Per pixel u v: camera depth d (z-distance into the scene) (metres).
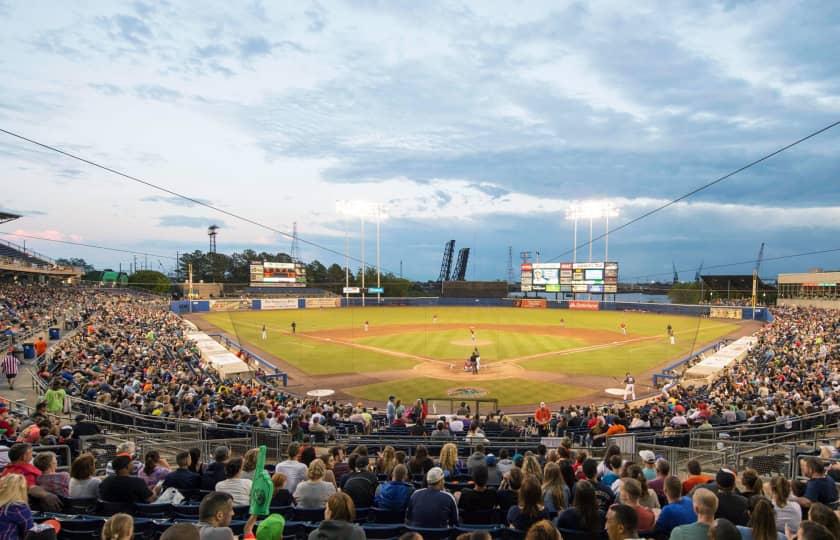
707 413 18.86
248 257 168.88
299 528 6.88
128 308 65.94
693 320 75.94
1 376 26.52
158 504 7.26
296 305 97.94
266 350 45.47
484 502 7.55
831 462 10.15
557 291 98.75
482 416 24.94
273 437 14.79
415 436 16.45
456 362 39.91
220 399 21.23
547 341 52.12
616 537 4.77
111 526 4.45
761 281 106.06
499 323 70.50
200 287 113.06
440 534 6.76
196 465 9.32
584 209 97.44
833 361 29.02
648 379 34.09
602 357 42.34
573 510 6.14
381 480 10.26
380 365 38.62
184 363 31.75
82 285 109.50
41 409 14.18
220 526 5.06
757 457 12.52
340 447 12.09
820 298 84.69
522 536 6.36
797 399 20.02
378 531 6.88
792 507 6.64
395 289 124.31
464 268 150.38
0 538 4.87
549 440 15.29
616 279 93.75
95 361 26.50
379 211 101.94
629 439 14.57
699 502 5.25
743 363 34.44
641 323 71.12
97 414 17.64
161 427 17.47
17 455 7.36
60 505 7.39
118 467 7.48
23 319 46.06
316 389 30.98
